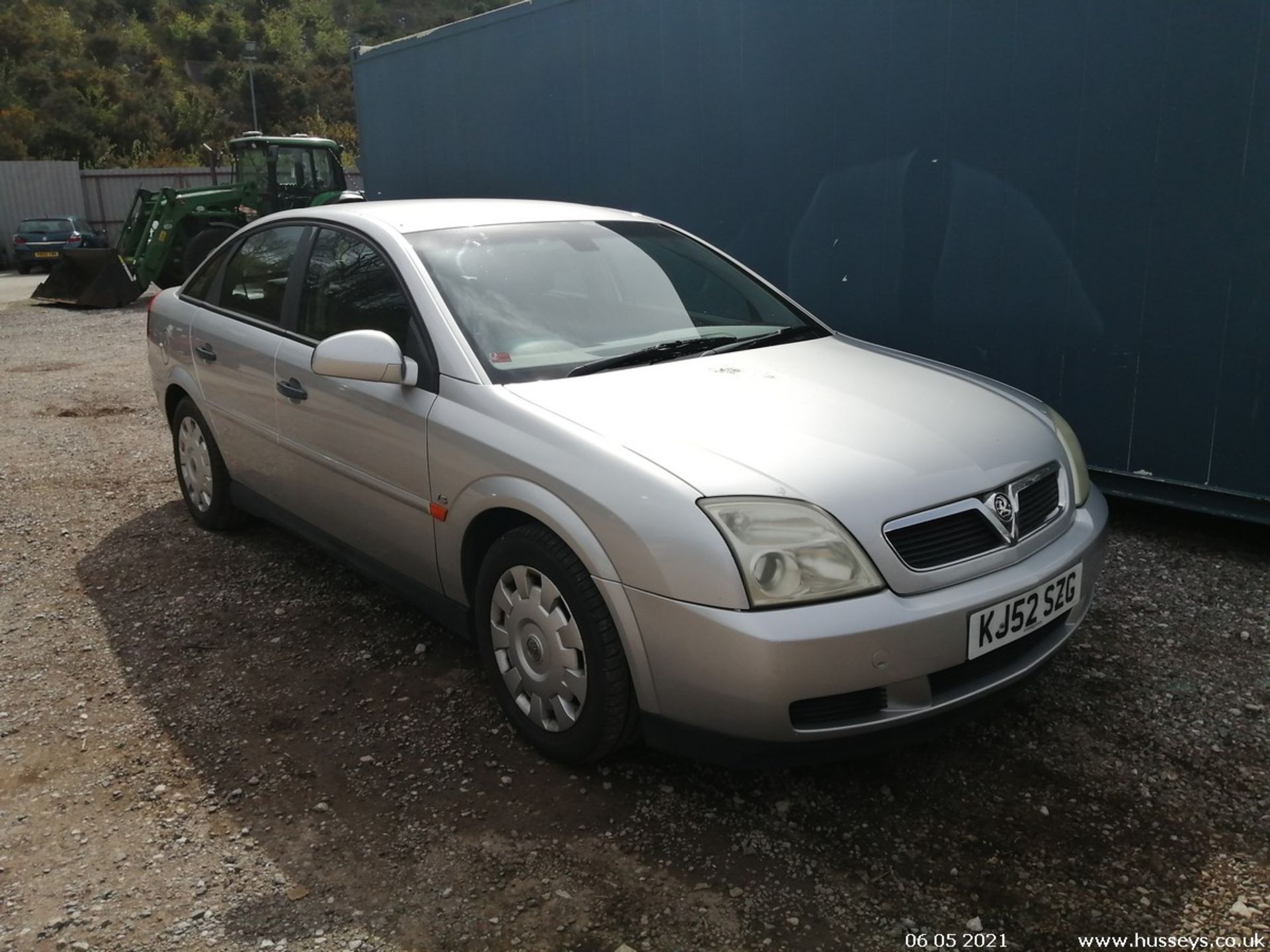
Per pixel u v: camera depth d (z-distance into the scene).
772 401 2.85
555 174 7.00
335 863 2.45
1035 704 3.10
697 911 2.26
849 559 2.34
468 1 121.88
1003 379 4.83
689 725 2.44
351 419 3.32
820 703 2.36
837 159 5.25
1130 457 4.47
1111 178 4.31
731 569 2.30
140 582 4.15
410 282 3.22
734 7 5.58
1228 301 4.07
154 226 15.86
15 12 61.25
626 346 3.24
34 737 3.02
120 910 2.31
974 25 4.61
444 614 3.18
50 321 13.73
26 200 29.42
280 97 70.56
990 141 4.65
